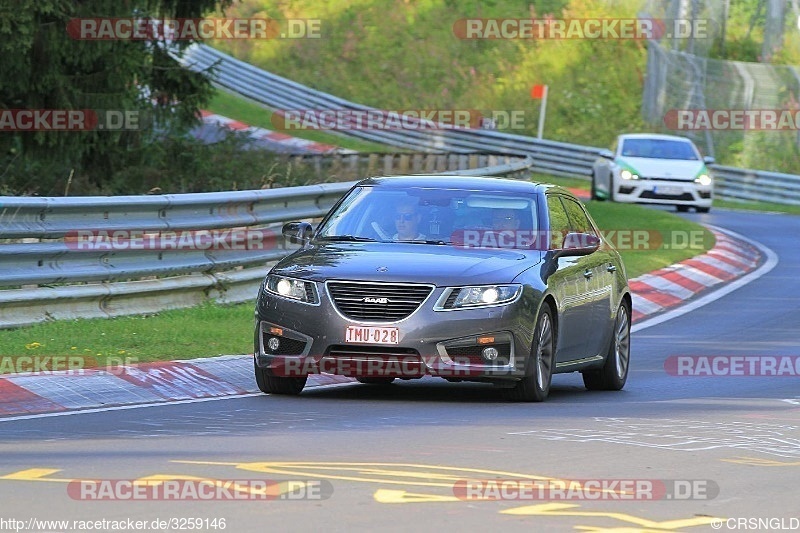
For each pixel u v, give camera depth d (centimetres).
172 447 3148
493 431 3506
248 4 19175
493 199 4497
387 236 4366
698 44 17538
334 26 18762
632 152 11681
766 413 4081
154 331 4953
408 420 3684
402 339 3984
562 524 2406
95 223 5278
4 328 4803
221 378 4347
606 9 18250
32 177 8312
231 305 5919
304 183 9212
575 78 17562
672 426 3719
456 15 18662
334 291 4053
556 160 14625
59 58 8000
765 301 7406
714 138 16488
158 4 8956
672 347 5841
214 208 5962
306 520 2381
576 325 4453
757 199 13838
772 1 17475
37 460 2952
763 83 16925
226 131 10194
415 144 15412
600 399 4412
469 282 4050
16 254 4903
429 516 2434
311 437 3338
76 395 3938
